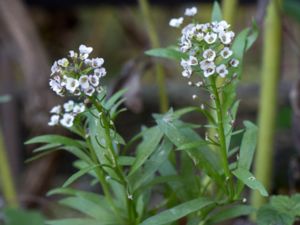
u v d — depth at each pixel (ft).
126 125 2.16
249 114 2.09
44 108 1.63
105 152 0.82
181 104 2.04
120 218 0.88
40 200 1.76
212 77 0.77
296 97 1.48
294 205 0.88
